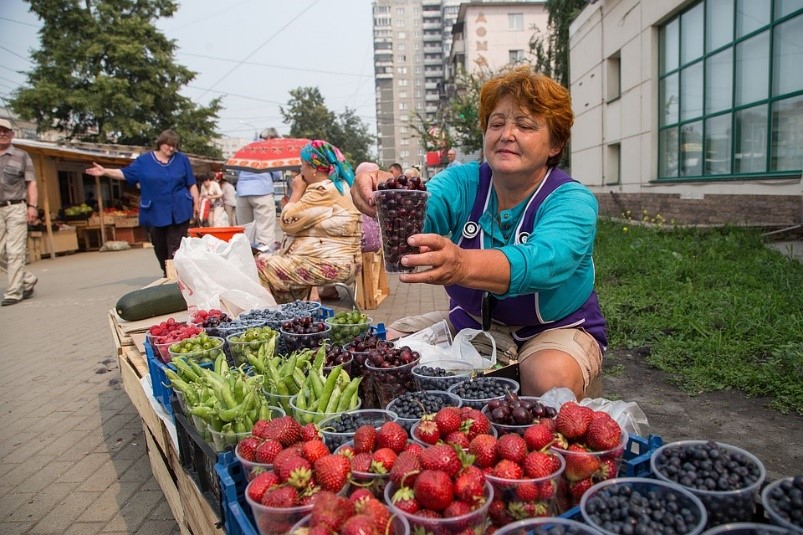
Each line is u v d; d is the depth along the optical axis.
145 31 31.98
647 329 5.65
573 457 1.67
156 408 3.04
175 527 3.08
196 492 2.31
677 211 12.89
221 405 2.30
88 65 31.11
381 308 7.67
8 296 9.34
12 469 3.80
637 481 1.55
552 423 1.79
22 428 4.47
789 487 1.42
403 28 141.12
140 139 32.06
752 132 10.51
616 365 4.99
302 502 1.57
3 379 5.66
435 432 1.77
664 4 12.92
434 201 3.01
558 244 2.29
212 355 3.11
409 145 142.50
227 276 4.49
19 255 9.29
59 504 3.36
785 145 9.70
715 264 7.55
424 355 2.91
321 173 5.86
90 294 10.00
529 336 3.02
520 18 55.81
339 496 1.58
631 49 14.89
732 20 10.85
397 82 142.38
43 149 16.25
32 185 9.28
